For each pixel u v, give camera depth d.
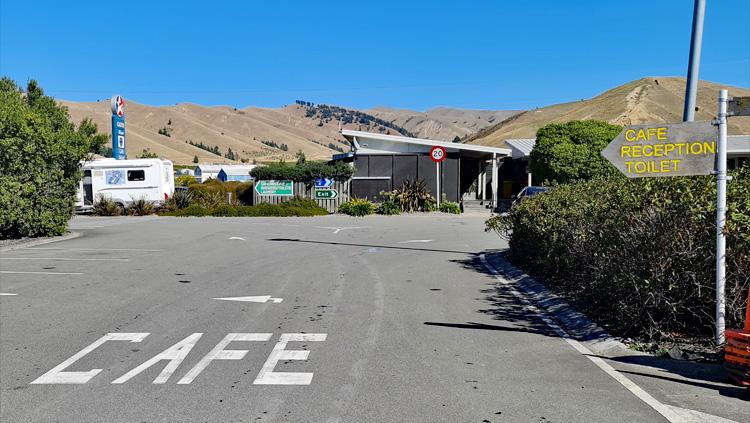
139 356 6.32
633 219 7.04
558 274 10.19
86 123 38.75
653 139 6.57
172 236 20.30
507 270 12.30
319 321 7.92
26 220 18.38
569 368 5.91
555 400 5.00
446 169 35.19
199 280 11.30
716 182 6.61
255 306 8.91
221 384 5.42
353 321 7.93
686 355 6.16
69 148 19.50
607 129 34.03
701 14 7.45
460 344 6.80
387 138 34.94
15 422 4.58
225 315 8.28
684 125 6.43
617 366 5.96
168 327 7.59
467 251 16.11
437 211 32.72
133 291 10.14
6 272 12.31
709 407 4.82
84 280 11.30
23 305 8.98
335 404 4.91
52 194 19.16
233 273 12.20
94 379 5.59
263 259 14.43
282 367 5.92
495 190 34.16
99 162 32.94
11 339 7.02
